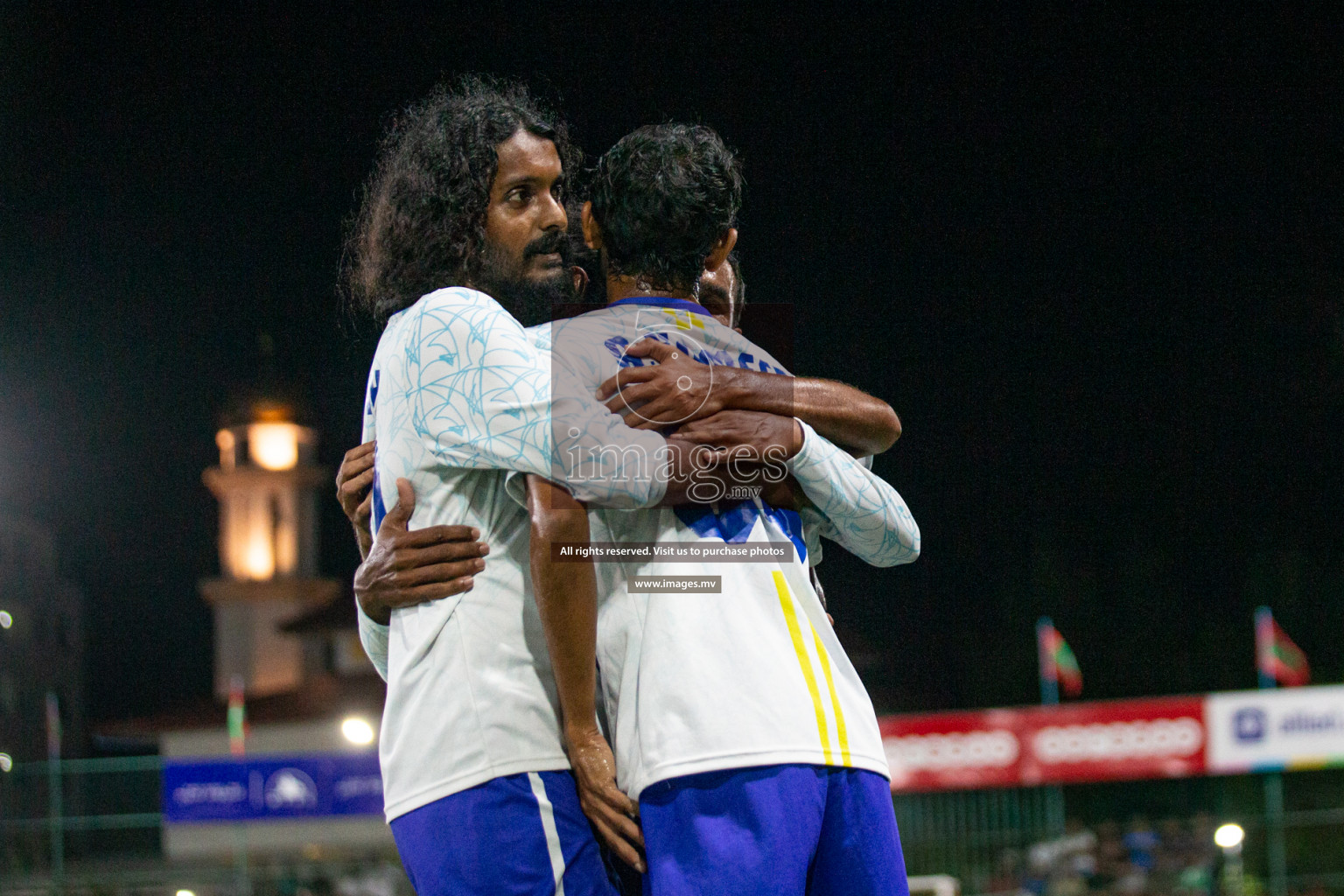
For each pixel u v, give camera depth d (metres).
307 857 22.23
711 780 3.00
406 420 3.33
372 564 3.30
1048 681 25.61
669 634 3.10
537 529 3.07
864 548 3.54
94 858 20.70
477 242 3.82
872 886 3.12
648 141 3.51
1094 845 20.03
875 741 3.23
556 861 3.11
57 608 59.09
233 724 27.25
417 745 3.17
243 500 64.00
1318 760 20.11
